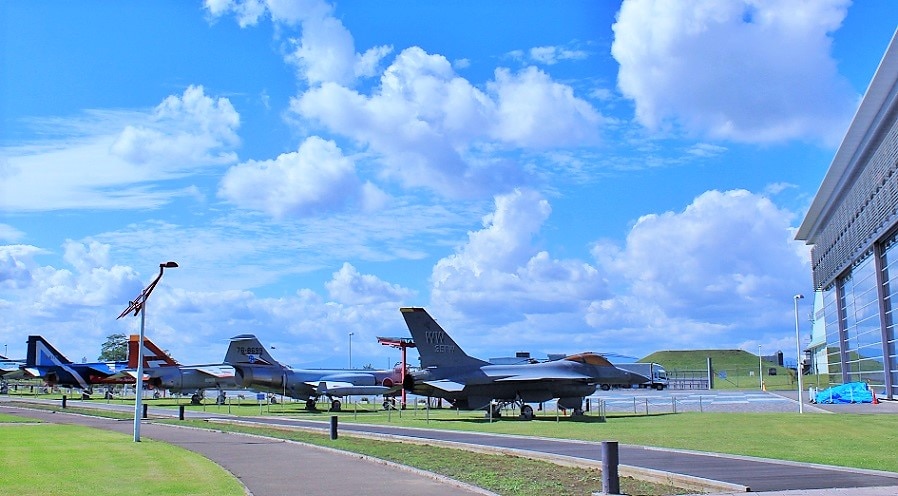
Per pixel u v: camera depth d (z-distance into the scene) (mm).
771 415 41750
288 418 50000
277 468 22125
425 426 39625
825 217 78938
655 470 19172
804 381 129750
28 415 53031
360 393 64938
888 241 59719
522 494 16797
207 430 38969
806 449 25297
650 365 128125
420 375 49031
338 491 17516
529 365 50750
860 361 69500
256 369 64625
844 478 18031
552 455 23281
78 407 66062
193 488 17734
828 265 80438
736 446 26484
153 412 59312
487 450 26219
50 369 90312
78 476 19766
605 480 16625
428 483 18875
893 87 49719
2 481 18703
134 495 16641
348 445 29125
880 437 29188
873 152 58906
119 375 91625
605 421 42125
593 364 52156
